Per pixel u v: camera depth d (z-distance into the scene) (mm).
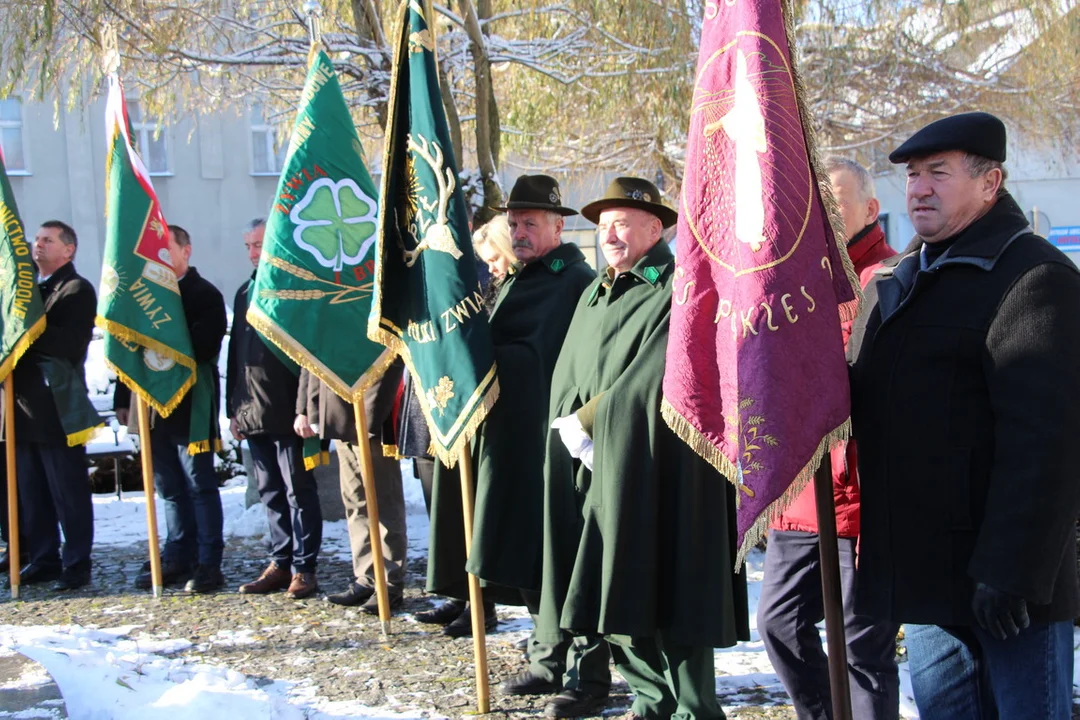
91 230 19391
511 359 4125
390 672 4363
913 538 2504
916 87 11125
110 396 8422
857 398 2670
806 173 2607
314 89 4977
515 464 4027
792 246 2562
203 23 9031
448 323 4016
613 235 3598
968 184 2543
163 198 20016
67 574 5961
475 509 4008
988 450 2447
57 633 4914
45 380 5949
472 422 3934
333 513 7664
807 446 2531
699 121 2766
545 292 4238
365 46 8133
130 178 5680
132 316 5582
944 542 2471
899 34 10570
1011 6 10664
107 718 3697
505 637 4871
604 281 3746
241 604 5508
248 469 7602
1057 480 2279
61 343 5957
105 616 5344
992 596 2311
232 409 5703
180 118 10945
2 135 18875
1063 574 2443
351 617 5227
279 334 4738
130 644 4785
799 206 2580
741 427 2561
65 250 6258
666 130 11172
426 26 4133
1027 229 2529
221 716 3719
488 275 5188
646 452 3314
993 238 2502
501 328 4273
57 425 5953
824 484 2635
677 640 3250
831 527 2633
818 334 2568
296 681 4258
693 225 2777
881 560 2555
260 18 8961
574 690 3854
